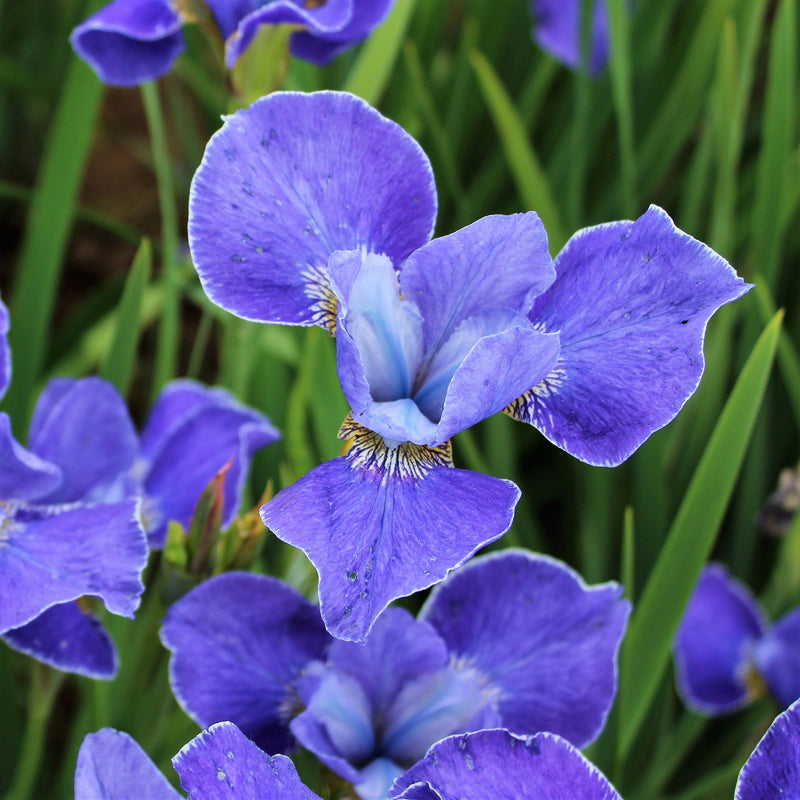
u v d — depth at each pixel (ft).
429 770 1.62
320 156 1.67
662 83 2.86
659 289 1.66
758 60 3.21
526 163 2.26
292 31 1.97
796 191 2.39
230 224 1.66
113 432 1.82
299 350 2.17
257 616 1.72
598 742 1.99
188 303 3.28
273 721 1.73
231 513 1.82
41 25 3.30
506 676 1.76
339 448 2.06
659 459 2.18
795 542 2.17
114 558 1.68
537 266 1.67
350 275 1.66
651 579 1.89
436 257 1.67
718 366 2.31
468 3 2.90
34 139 3.46
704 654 2.21
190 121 3.26
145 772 1.57
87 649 1.74
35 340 2.16
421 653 1.73
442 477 1.66
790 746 1.63
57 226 2.18
